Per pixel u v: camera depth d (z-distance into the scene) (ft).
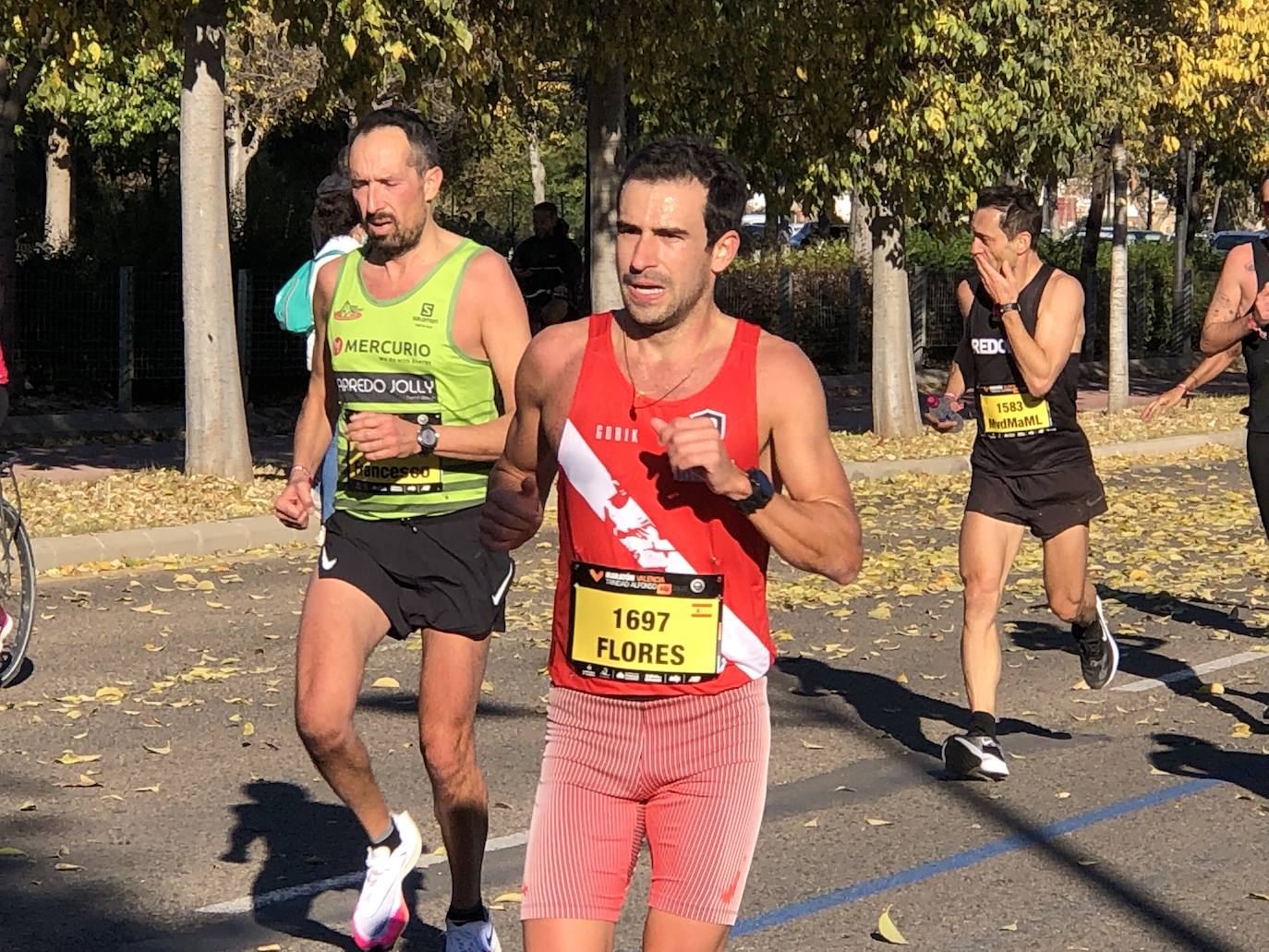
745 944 16.78
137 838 19.85
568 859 11.28
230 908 17.57
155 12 44.93
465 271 15.60
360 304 15.74
